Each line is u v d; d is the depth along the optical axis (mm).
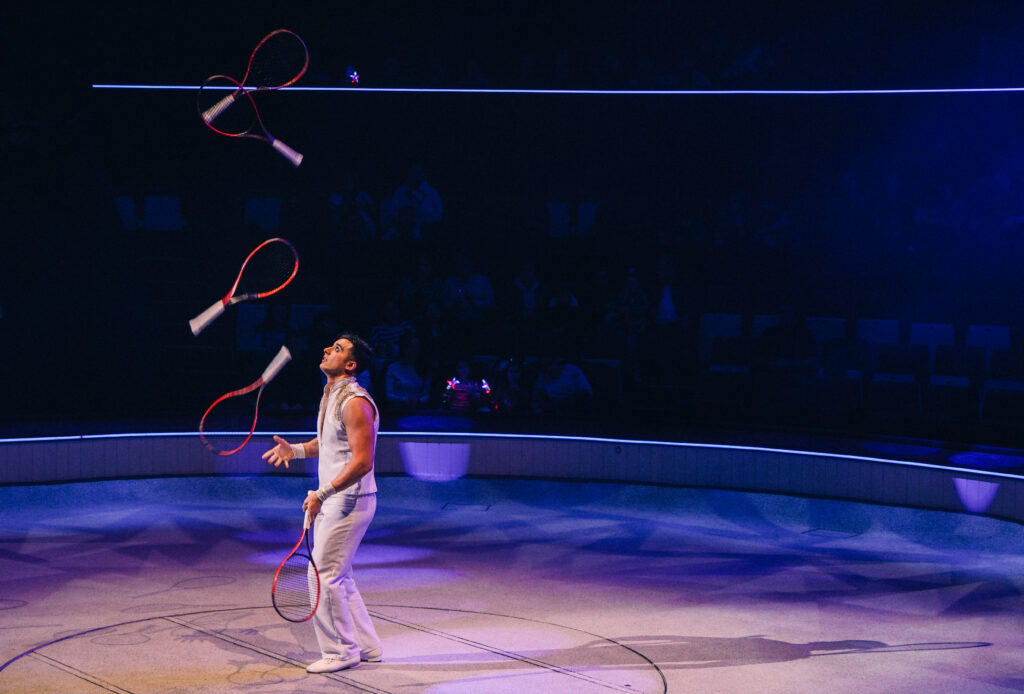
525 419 12180
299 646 6551
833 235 15039
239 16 16469
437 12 17766
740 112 15641
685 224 15336
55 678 5910
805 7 17516
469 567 8758
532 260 14992
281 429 11695
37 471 10695
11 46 14820
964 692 5953
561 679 6031
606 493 11195
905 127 15438
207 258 14758
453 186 16078
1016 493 9469
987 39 15391
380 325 13359
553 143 15898
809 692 5914
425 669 6160
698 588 8180
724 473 10938
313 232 15164
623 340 13320
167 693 5691
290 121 15914
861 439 11242
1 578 8180
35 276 13508
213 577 8281
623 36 17828
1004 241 14211
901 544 9711
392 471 11469
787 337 13016
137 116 15703
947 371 12812
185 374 13227
